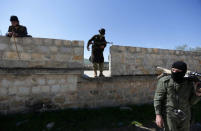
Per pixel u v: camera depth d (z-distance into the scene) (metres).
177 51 6.83
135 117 4.77
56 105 4.84
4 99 4.30
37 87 4.64
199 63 7.34
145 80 6.18
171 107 2.33
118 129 3.99
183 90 2.31
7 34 4.40
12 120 3.99
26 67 4.48
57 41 4.86
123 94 5.82
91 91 5.30
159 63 6.46
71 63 5.02
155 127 4.24
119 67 5.69
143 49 6.16
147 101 6.27
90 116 4.55
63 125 3.89
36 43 4.61
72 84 5.06
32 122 3.87
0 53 4.21
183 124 2.34
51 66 4.77
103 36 5.32
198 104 6.25
